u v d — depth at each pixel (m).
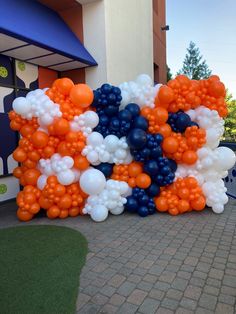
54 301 2.58
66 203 4.71
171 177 4.87
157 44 15.33
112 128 4.78
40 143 4.59
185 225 4.46
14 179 6.44
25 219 4.84
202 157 4.91
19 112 4.51
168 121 4.94
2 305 2.53
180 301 2.56
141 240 3.92
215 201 4.91
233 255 3.41
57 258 3.39
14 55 6.15
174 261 3.29
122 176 4.91
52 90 4.68
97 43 7.43
